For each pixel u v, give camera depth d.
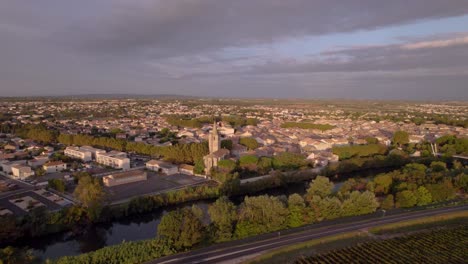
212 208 161.88
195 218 149.75
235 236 155.75
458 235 156.00
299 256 136.62
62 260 130.25
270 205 163.62
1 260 121.88
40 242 168.75
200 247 146.88
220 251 142.75
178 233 144.50
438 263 132.38
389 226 164.88
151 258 137.25
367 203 182.62
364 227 165.25
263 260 133.25
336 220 175.25
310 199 189.88
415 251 141.00
